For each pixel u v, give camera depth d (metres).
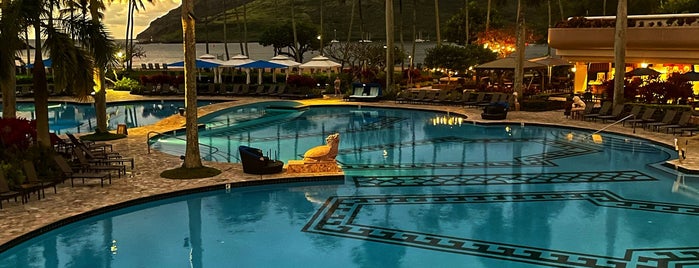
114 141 22.12
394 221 12.62
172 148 21.38
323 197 14.62
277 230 12.12
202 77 45.50
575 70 36.75
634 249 10.76
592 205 13.74
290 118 30.47
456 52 45.69
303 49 77.81
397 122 28.55
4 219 12.06
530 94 33.62
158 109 35.19
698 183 15.68
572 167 17.84
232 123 28.61
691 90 27.70
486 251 10.77
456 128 26.33
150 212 13.45
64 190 14.44
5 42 15.08
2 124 16.08
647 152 20.00
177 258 10.60
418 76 46.06
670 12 55.06
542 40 71.31
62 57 15.78
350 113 32.28
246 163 16.09
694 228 11.95
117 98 38.50
